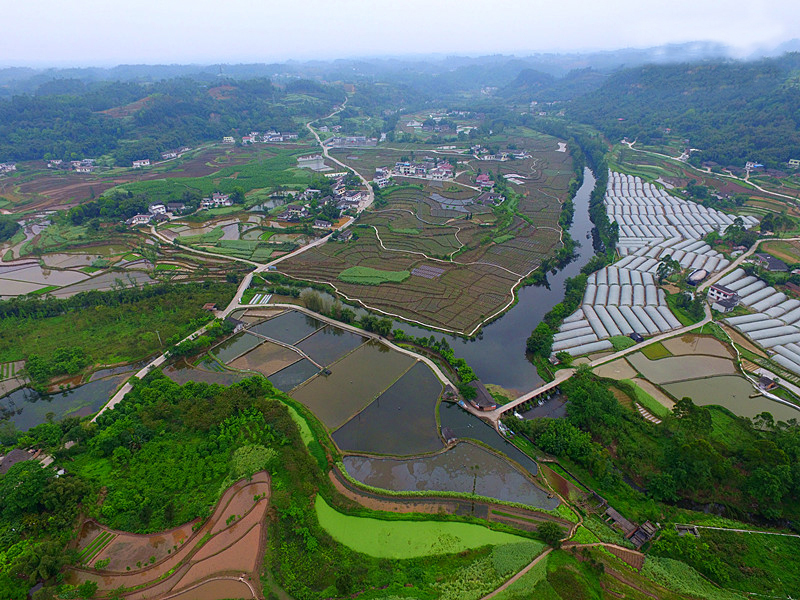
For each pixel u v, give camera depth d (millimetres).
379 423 73875
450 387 80125
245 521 55781
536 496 61438
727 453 64125
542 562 51156
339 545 53625
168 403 73500
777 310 102438
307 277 124625
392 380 83938
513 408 76312
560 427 69250
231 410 72062
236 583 48781
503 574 49719
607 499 60312
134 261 134250
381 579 49656
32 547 50500
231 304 110125
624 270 124375
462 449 68938
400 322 103625
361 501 60000
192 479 60875
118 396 78562
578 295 109188
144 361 89062
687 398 66000
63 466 62719
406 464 66312
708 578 50250
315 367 87750
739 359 86312
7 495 54438
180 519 55438
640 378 82250
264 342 95875
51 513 54594
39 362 84938
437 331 99875
